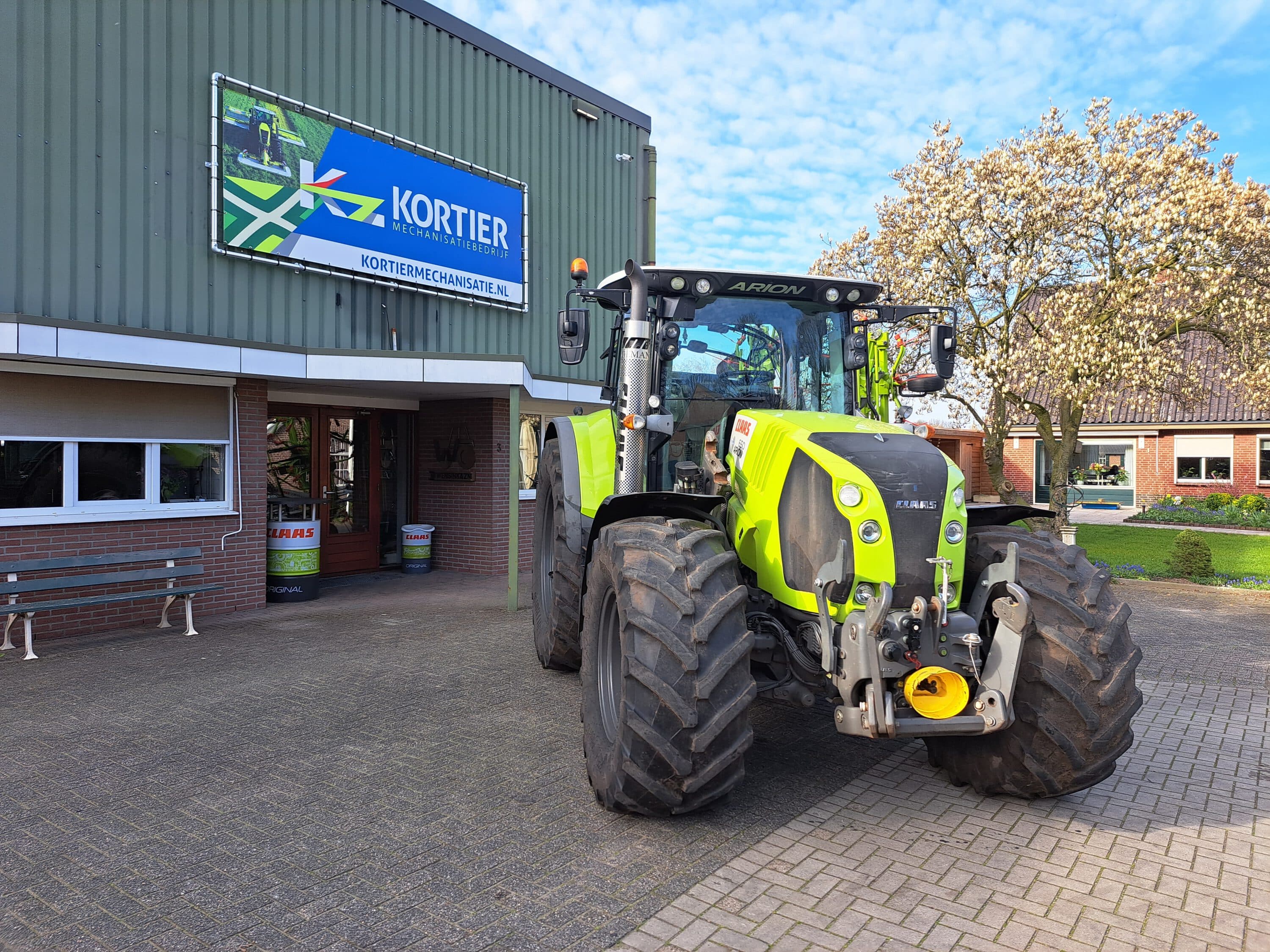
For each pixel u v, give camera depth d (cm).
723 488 444
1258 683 628
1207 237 1098
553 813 370
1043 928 281
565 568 568
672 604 338
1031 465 2788
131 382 784
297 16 919
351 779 411
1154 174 1109
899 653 328
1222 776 430
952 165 1226
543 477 668
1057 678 346
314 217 927
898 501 348
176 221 808
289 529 942
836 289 478
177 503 830
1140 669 672
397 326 1035
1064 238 1170
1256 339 1159
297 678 604
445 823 360
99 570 762
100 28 751
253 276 878
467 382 890
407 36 1043
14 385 708
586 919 283
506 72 1185
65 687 579
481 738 471
